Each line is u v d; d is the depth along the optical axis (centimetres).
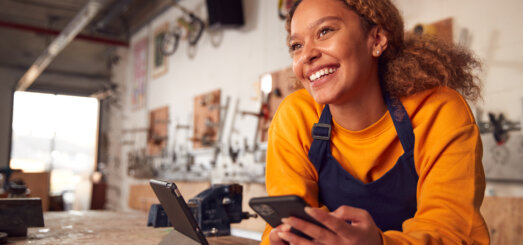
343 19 87
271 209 70
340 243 66
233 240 148
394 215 99
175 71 680
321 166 103
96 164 1043
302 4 91
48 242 143
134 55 855
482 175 87
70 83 1091
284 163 104
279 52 448
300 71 92
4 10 823
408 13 319
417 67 92
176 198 99
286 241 76
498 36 263
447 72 96
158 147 706
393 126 94
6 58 997
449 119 88
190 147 609
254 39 490
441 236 77
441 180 84
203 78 595
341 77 86
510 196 246
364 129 95
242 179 439
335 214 68
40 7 816
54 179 1138
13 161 1063
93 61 1030
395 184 95
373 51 91
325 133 99
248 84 494
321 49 87
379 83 97
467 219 82
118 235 158
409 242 73
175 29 682
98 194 743
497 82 261
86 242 143
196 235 102
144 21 817
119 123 909
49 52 790
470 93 107
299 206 64
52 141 1077
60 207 625
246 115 489
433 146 88
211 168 544
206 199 157
